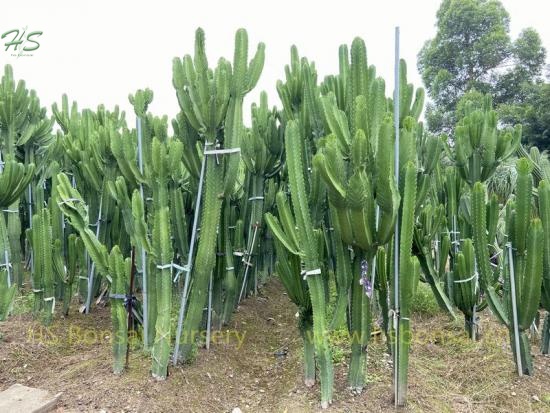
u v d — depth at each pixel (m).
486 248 2.80
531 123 14.31
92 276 3.82
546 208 2.73
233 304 3.58
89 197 3.90
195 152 2.93
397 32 2.28
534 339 3.47
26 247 5.15
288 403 2.52
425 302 4.11
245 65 2.69
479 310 3.39
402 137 2.27
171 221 2.94
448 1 18.06
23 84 4.49
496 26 17.11
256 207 3.73
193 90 2.62
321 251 2.42
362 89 2.37
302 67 3.12
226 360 3.07
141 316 3.07
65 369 2.93
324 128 2.60
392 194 2.10
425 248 3.39
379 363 2.91
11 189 3.54
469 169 3.65
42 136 4.83
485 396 2.64
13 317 3.65
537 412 2.50
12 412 2.38
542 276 2.71
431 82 18.23
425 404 2.48
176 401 2.53
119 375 2.75
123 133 2.95
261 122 3.60
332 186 2.04
